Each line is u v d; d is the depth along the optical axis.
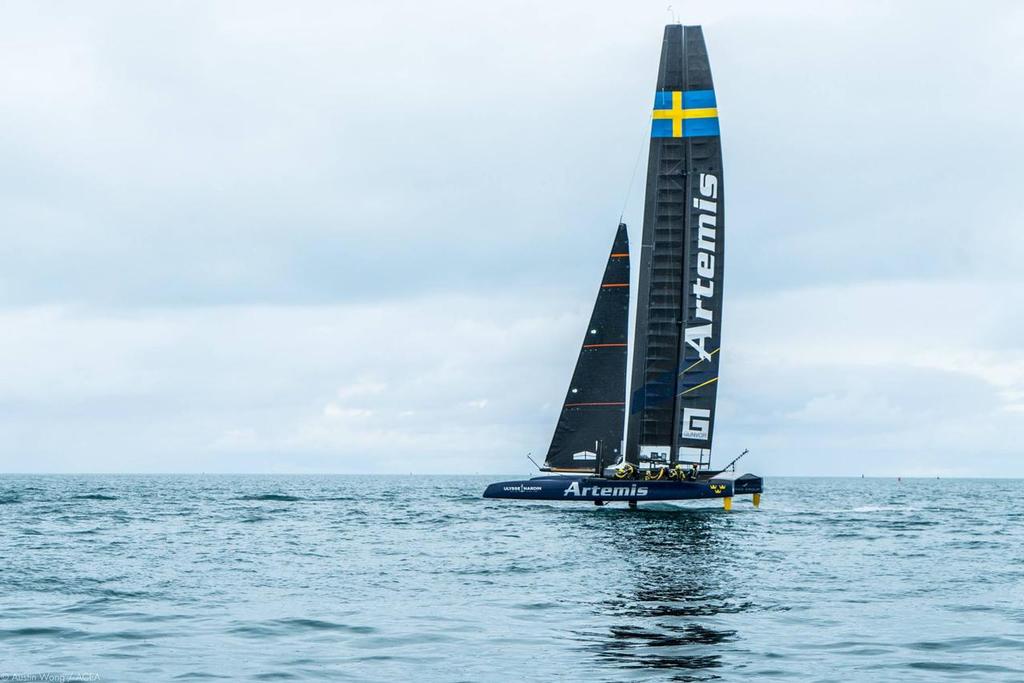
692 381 48.44
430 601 20.56
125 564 26.95
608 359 50.19
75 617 18.59
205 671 14.31
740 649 15.68
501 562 27.44
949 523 46.22
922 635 16.84
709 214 48.34
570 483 48.53
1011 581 23.75
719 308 48.38
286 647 15.96
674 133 48.53
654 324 48.75
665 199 48.66
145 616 18.72
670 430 48.75
